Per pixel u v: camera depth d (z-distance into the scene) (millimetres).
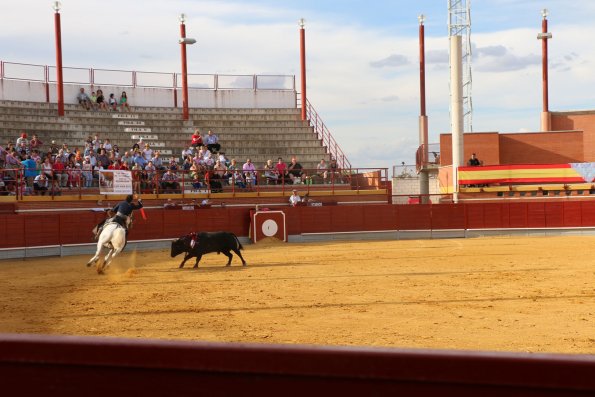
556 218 31750
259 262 20344
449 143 40781
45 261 22672
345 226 30922
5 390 1798
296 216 30203
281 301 12648
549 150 40344
